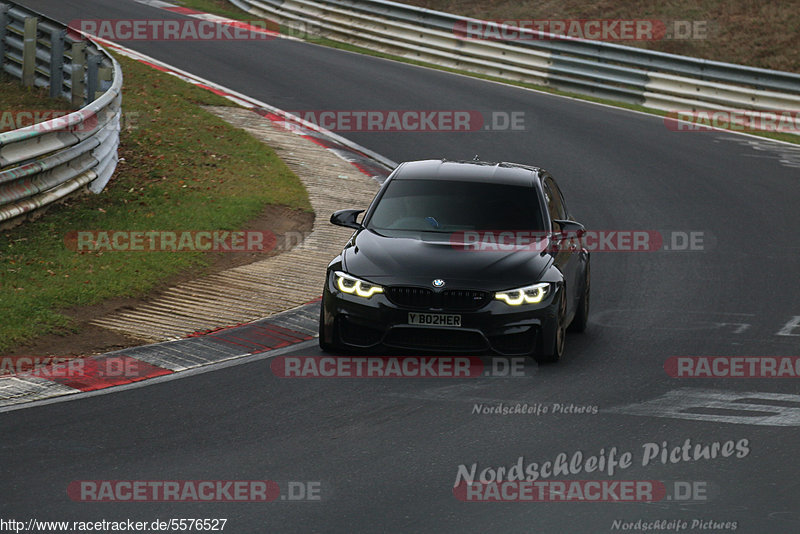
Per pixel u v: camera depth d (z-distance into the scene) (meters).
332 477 23.28
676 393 30.14
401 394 29.55
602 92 94.50
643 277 45.78
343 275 32.97
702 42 107.75
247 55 99.38
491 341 31.98
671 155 73.75
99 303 37.53
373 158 68.50
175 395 29.16
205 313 37.59
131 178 55.53
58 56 71.06
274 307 38.75
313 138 71.62
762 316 39.59
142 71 83.56
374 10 110.81
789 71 99.38
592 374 32.00
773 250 51.12
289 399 28.95
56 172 47.72
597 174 67.00
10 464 23.62
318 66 96.81
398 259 33.09
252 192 55.09
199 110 72.94
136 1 125.62
